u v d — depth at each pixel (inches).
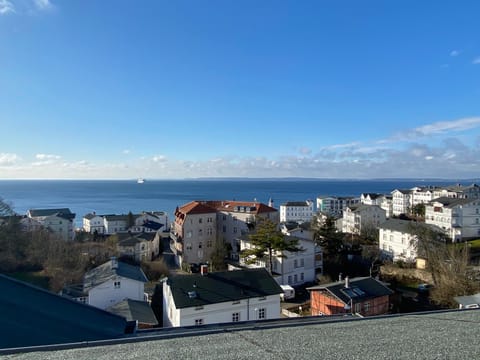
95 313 417.7
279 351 262.1
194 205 2546.8
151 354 261.0
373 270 1969.7
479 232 2603.3
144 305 1133.7
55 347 287.9
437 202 2839.6
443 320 393.1
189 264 2308.1
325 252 2117.4
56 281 1662.2
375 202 4854.8
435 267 1646.2
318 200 5787.4
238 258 2241.6
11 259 1915.6
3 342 299.6
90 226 3868.1
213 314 1042.1
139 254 2511.1
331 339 298.5
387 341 288.4
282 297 1541.6
